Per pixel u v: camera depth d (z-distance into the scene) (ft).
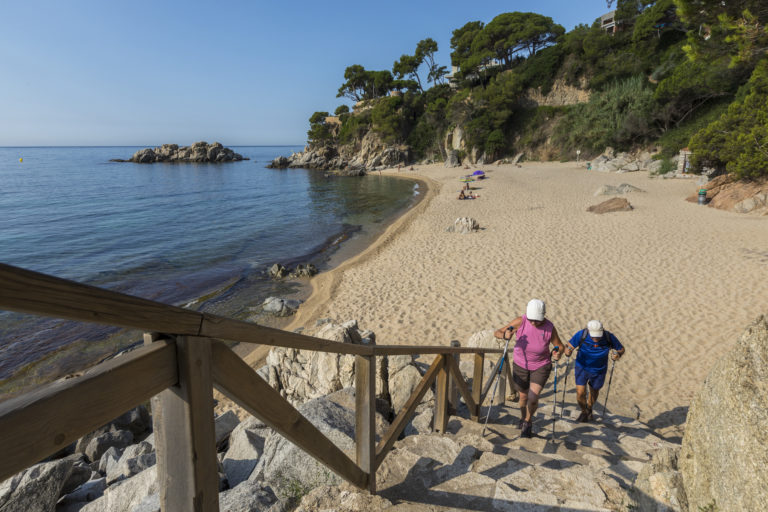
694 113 142.41
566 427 16.12
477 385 15.57
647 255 49.49
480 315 38.55
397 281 50.42
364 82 324.19
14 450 2.34
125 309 2.86
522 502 8.87
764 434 6.15
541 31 229.66
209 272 61.67
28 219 110.01
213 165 362.74
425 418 14.23
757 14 22.40
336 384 18.99
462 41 261.24
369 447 8.28
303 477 10.76
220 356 4.16
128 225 100.53
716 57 25.03
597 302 38.40
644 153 150.20
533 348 14.24
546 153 207.00
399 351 9.00
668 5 161.68
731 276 40.52
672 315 34.40
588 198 92.63
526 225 71.36
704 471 7.47
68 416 2.66
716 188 75.00
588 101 189.88
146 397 3.31
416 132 262.88
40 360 35.68
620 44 191.11
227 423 18.16
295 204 131.64
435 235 72.28
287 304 46.50
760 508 5.95
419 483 9.46
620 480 10.25
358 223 96.94
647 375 26.68
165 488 3.98
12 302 2.08
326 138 315.37
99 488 14.07
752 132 67.67
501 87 214.48
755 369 6.85
